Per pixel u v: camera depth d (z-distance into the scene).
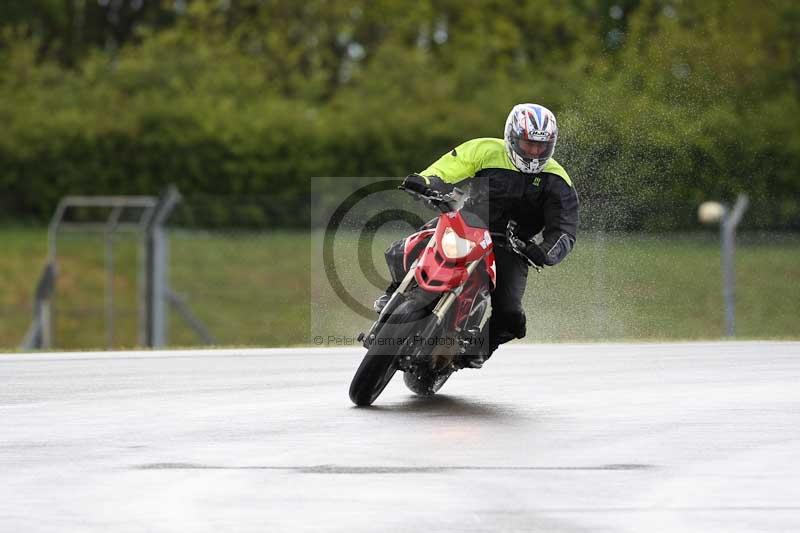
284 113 90.00
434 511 18.33
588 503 18.92
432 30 119.19
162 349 43.12
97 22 133.12
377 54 100.44
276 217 71.62
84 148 89.25
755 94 93.38
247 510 18.33
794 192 85.50
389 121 89.12
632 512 18.39
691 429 25.55
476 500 19.05
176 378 33.47
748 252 66.94
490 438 24.31
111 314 59.66
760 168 82.62
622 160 67.62
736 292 65.50
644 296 61.28
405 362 27.20
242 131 88.69
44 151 89.31
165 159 88.94
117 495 19.23
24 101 95.75
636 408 28.34
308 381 32.94
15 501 18.83
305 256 71.38
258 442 23.73
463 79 102.56
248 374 34.44
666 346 42.75
